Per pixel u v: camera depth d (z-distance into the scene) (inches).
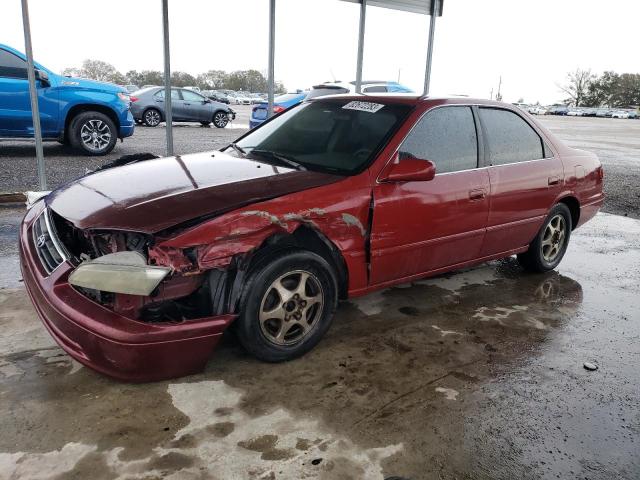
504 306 157.9
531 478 88.0
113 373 98.0
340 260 122.6
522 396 111.4
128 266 93.1
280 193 111.5
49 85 340.8
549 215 177.3
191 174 121.8
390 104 142.9
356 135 136.1
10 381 104.8
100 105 366.6
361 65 275.4
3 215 216.8
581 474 89.7
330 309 121.0
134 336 95.0
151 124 676.1
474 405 106.9
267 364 116.1
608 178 403.9
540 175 167.2
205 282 106.7
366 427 97.7
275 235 111.2
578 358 129.3
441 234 140.1
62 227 121.2
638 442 99.3
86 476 81.9
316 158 134.1
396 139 130.6
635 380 120.8
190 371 104.0
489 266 195.3
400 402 106.1
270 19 248.7
